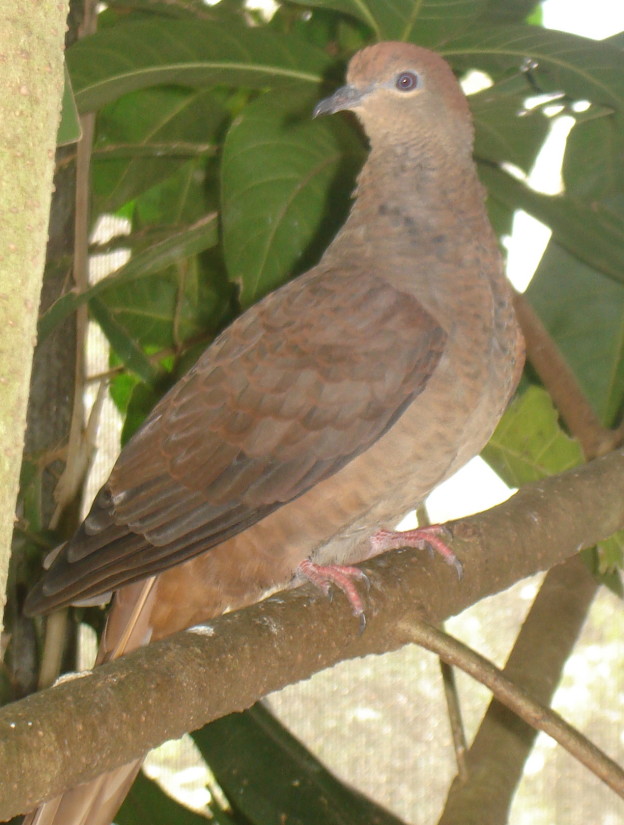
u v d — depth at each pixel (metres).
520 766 6.41
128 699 3.46
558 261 7.10
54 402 6.99
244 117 6.03
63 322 7.00
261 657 4.11
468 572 5.20
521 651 6.86
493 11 7.34
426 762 7.75
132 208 8.49
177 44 5.70
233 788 6.09
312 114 6.25
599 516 5.66
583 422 6.25
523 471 6.99
